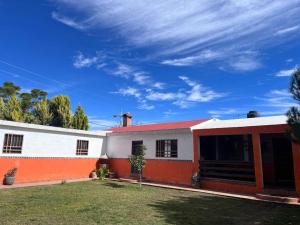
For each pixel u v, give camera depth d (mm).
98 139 19047
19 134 13898
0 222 6848
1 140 13031
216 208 9312
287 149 14398
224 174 13539
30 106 34438
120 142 18938
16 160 13695
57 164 15883
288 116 8578
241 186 12680
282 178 14312
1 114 24797
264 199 11008
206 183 14000
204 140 16891
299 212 8852
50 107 27375
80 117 26688
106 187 13633
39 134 14984
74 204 9211
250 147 15180
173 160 15773
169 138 16203
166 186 14383
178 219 7711
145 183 15516
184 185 14836
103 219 7406
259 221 7695
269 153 14781
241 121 15625
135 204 9609
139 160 14773
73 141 17094
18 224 6719
